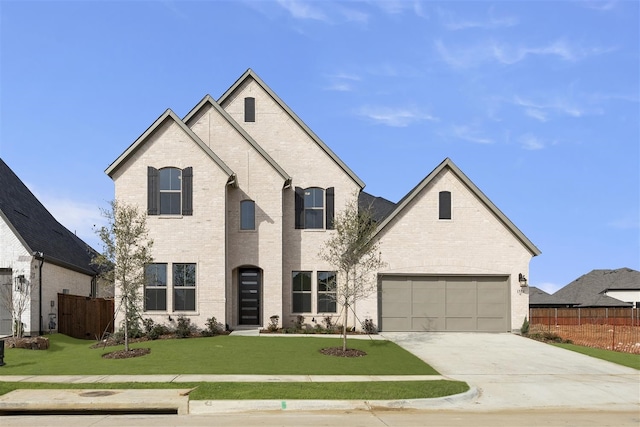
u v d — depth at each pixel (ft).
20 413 43.04
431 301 87.81
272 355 64.34
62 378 52.75
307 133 91.40
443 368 61.11
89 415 42.09
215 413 42.55
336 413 42.73
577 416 42.75
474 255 87.97
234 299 86.89
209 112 88.07
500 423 39.55
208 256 81.51
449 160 88.38
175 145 82.53
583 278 182.70
